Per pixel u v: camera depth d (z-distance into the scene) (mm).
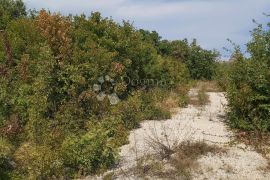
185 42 32844
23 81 13000
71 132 11570
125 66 16484
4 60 14133
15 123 11227
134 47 17812
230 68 13344
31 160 9469
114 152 10102
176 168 9539
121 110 13008
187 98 17844
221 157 10219
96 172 9688
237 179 9141
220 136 11898
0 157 9188
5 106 12102
